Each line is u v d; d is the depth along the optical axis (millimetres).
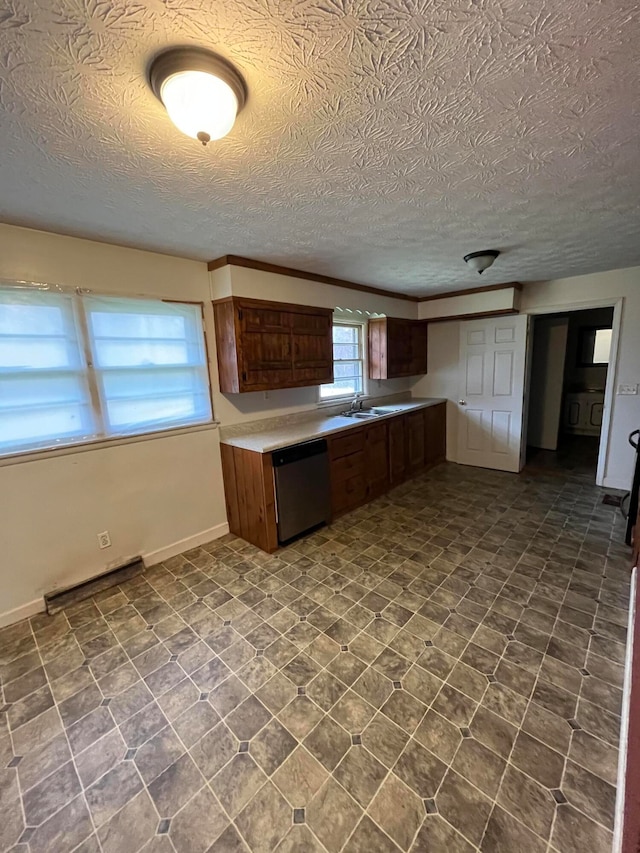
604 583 2383
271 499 2898
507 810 1212
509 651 1866
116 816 1239
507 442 4734
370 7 824
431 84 1056
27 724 1569
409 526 3307
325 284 3590
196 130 1068
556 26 880
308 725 1523
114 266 2477
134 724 1556
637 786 906
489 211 2037
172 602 2357
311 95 1085
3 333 2092
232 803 1263
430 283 3994
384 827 1181
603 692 1622
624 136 1339
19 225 2080
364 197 1818
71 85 1012
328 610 2223
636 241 2635
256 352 3018
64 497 2381
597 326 6484
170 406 2855
